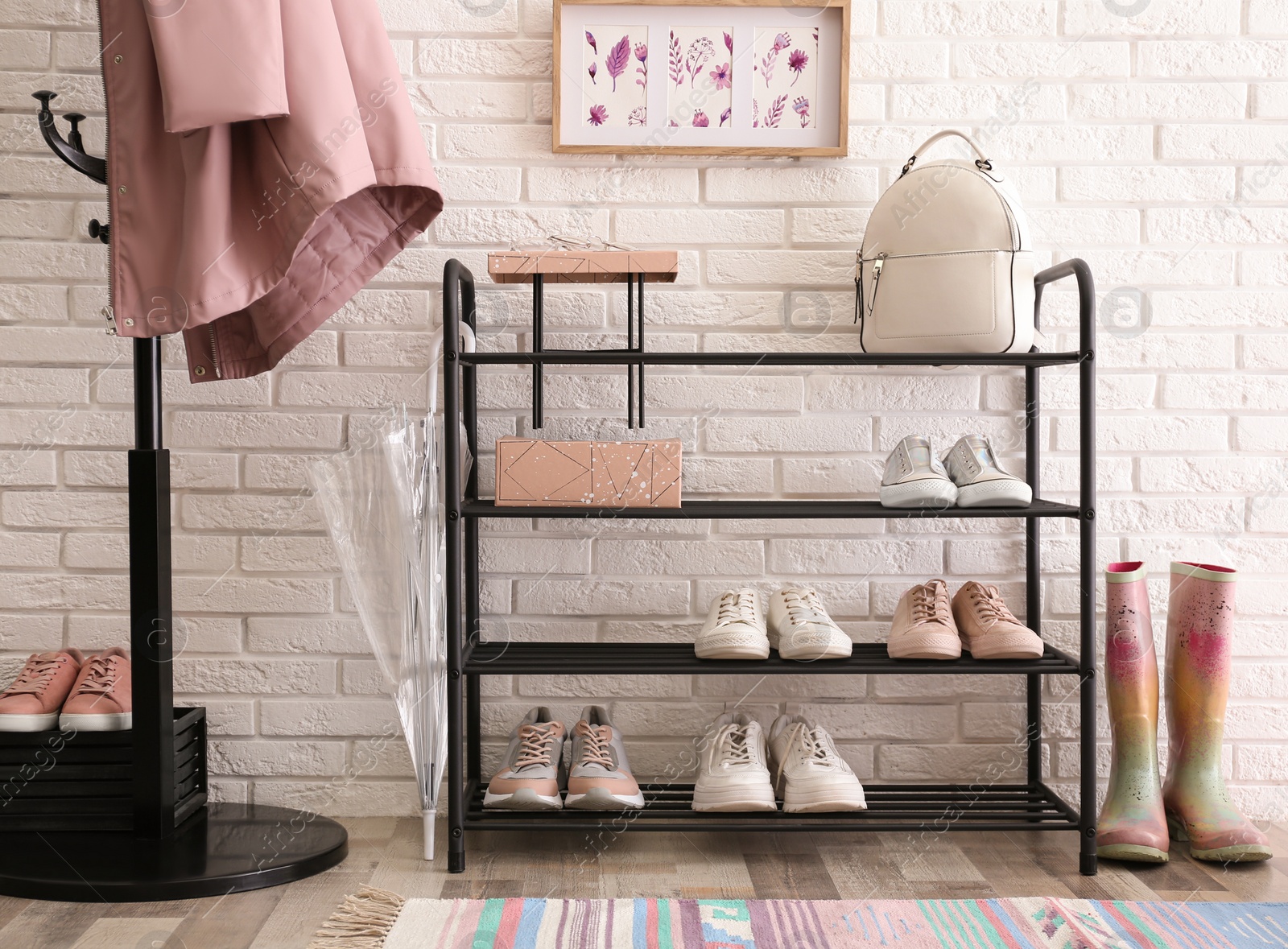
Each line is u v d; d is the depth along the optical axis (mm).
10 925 1184
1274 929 1188
